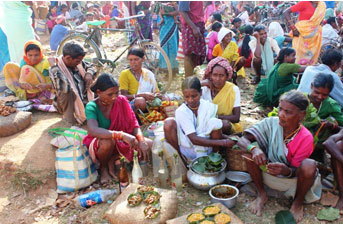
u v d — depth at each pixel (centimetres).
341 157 279
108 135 311
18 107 454
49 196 328
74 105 418
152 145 351
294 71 475
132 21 709
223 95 366
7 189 340
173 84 612
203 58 596
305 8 618
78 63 411
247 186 314
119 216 268
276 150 283
